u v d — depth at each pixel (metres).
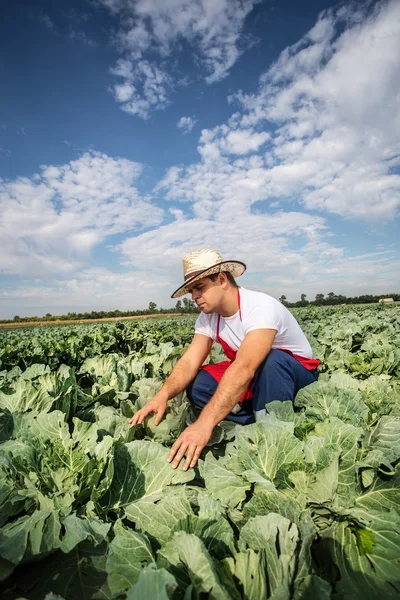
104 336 11.27
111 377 4.36
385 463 1.96
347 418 2.48
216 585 1.20
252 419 3.36
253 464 2.00
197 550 1.30
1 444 2.48
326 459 1.83
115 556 1.51
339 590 1.40
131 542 1.58
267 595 1.34
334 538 1.62
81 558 1.75
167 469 2.25
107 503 2.12
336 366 5.64
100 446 2.28
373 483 1.92
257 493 1.72
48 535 1.71
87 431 2.51
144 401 3.40
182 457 2.35
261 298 3.09
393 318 12.05
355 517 1.65
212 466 2.14
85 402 3.87
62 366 5.05
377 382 3.71
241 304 3.08
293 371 3.18
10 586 1.61
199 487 2.24
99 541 1.68
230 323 3.20
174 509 1.82
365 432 2.36
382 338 6.82
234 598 1.21
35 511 1.89
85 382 5.37
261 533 1.51
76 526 1.72
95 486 2.09
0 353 8.25
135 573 1.45
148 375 5.16
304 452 1.99
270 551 1.43
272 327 2.92
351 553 1.56
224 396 2.52
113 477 2.21
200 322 3.54
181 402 3.55
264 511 1.70
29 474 2.08
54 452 2.13
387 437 2.22
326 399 2.66
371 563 1.50
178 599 1.27
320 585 1.21
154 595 1.12
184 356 3.46
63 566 1.71
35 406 3.30
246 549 1.51
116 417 2.81
